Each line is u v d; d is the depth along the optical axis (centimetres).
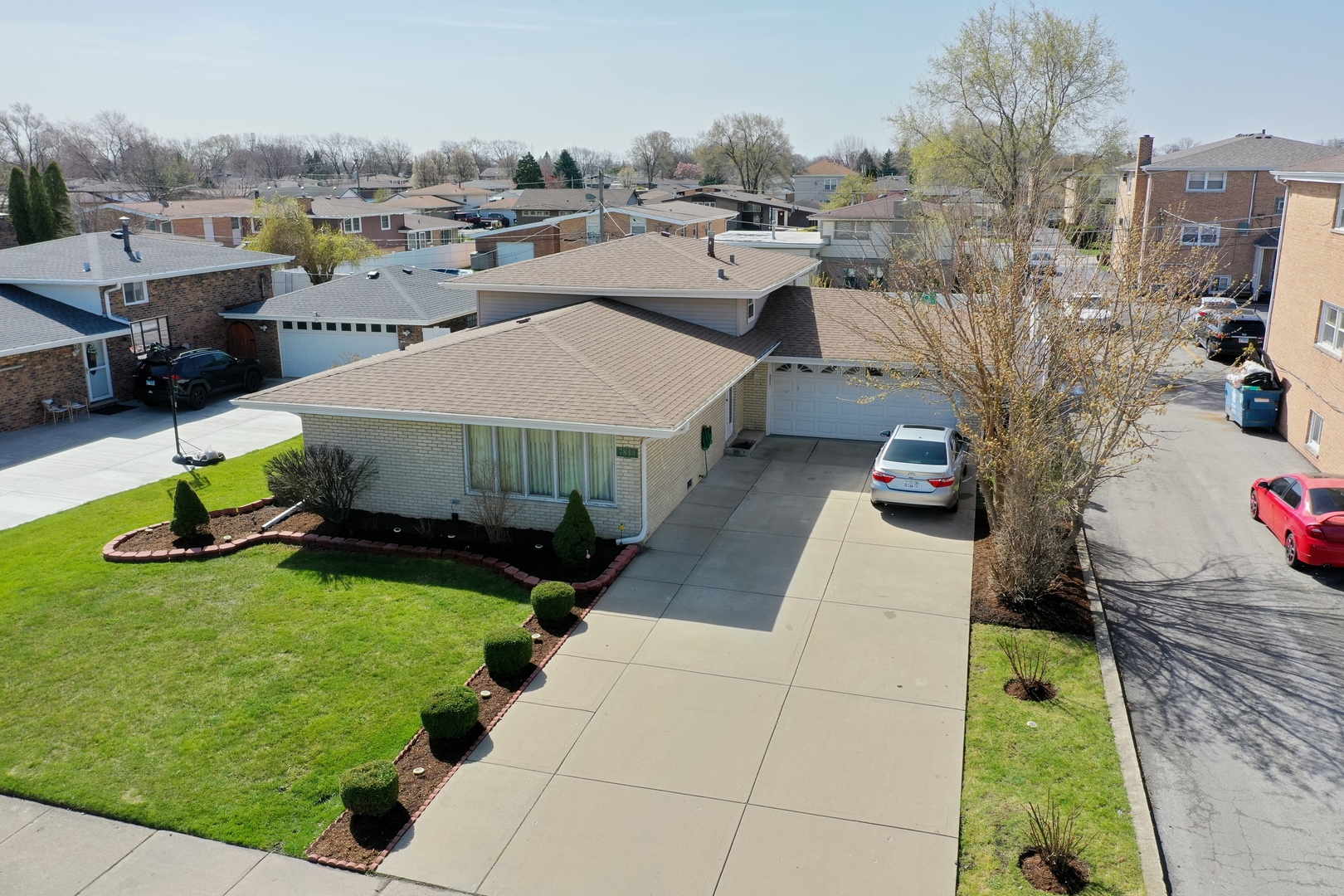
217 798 1026
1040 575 1421
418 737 1125
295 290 3797
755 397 2453
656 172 16788
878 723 1141
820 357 2314
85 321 2778
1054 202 2530
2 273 2856
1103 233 1961
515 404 1655
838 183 11125
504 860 923
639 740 1113
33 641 1368
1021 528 1414
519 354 1841
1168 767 1060
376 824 978
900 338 1864
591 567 1579
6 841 966
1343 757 1075
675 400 1712
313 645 1343
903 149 4144
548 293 2391
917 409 2348
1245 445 2359
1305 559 1552
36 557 1678
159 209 7056
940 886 877
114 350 2881
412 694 1218
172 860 935
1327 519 1520
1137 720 1155
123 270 2923
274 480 1770
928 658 1292
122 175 14638
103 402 2870
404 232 7544
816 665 1277
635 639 1352
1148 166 4566
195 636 1374
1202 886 881
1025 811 974
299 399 1730
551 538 1703
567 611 1385
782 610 1438
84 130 15412
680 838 948
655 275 2348
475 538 1709
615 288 2294
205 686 1243
